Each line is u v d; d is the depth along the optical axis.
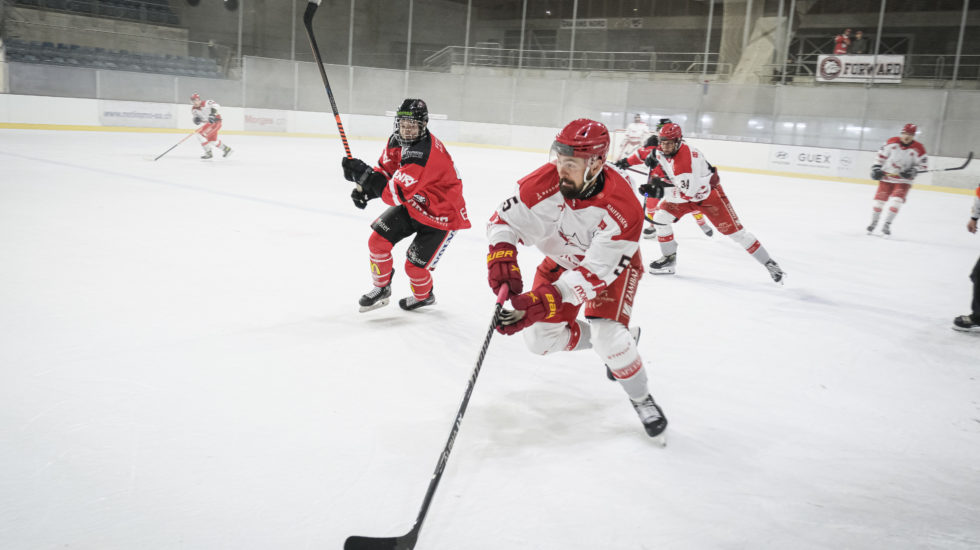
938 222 10.76
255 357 3.60
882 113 18.62
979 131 17.27
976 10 22.56
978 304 4.64
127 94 18.69
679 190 5.56
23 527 2.06
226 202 8.78
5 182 9.14
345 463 2.54
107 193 8.84
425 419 2.97
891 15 24.12
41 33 19.95
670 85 21.50
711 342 4.30
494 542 2.11
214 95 20.67
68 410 2.86
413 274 4.40
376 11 27.62
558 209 2.71
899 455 2.87
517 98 23.83
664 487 2.50
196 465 2.47
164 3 22.95
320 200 9.43
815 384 3.66
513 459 2.65
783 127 20.06
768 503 2.43
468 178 13.80
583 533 2.18
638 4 28.08
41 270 5.10
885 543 2.22
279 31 26.06
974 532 2.30
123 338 3.77
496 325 2.63
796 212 11.23
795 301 5.45
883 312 5.22
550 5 29.38
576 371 3.65
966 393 3.62
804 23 25.64
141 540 2.03
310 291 4.96
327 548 2.04
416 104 3.93
